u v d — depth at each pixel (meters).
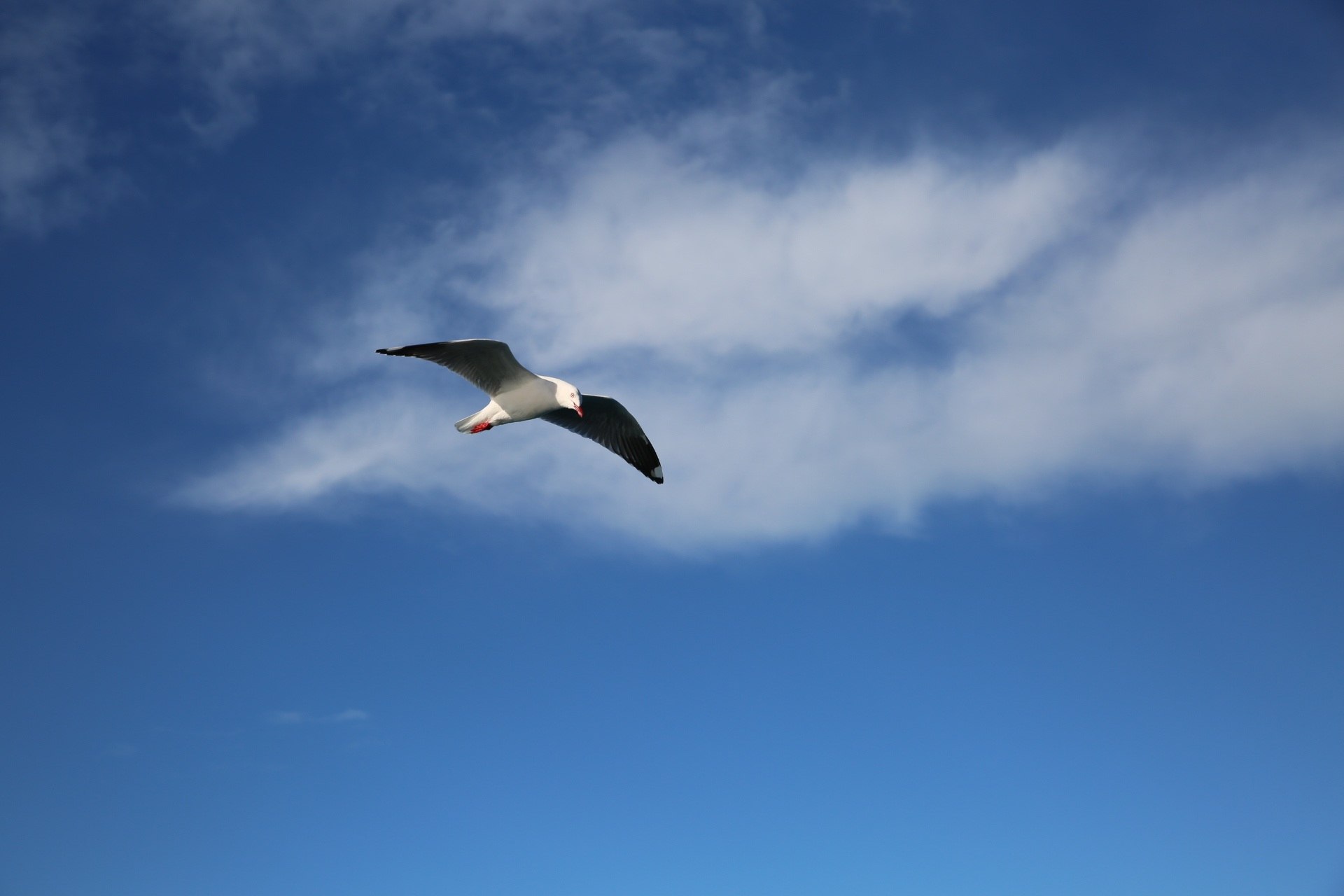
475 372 10.67
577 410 10.88
